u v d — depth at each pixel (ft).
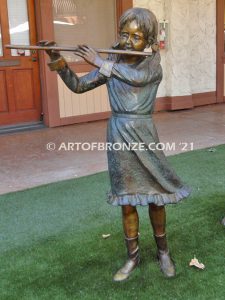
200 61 28.12
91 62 7.20
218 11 28.07
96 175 15.03
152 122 7.80
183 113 26.30
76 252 9.61
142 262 8.99
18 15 21.85
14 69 22.18
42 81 22.77
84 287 8.23
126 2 24.09
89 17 23.54
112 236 10.33
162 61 26.55
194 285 8.16
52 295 8.01
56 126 23.15
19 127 22.57
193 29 27.37
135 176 7.73
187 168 15.31
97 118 24.53
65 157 17.57
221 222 10.84
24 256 9.51
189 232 10.36
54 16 22.47
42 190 13.71
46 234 10.61
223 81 29.37
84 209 12.10
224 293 7.89
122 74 7.20
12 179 15.02
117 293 8.00
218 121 23.67
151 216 8.45
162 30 25.95
